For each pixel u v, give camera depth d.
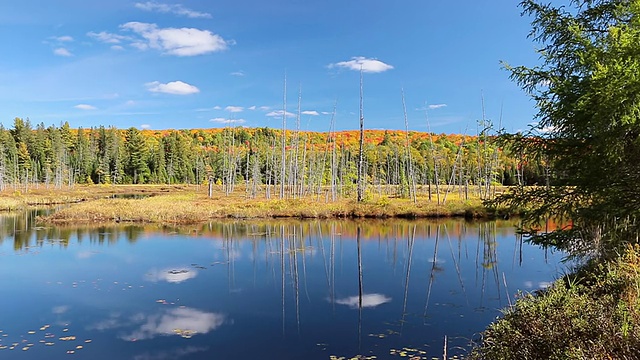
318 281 13.66
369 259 17.39
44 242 21.41
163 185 82.44
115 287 12.89
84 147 87.19
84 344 8.45
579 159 6.80
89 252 18.80
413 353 7.71
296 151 50.75
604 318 4.54
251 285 13.09
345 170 61.19
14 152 73.50
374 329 9.10
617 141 5.88
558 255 17.23
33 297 11.85
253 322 9.71
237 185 79.75
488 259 16.78
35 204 45.66
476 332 8.74
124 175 86.44
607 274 6.14
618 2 6.84
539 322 5.32
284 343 8.41
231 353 7.94
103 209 32.03
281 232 25.50
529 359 4.81
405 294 11.91
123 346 8.33
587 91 6.09
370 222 30.44
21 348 8.26
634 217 6.54
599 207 6.74
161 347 8.28
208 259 17.39
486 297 11.40
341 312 10.38
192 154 95.62
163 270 15.28
